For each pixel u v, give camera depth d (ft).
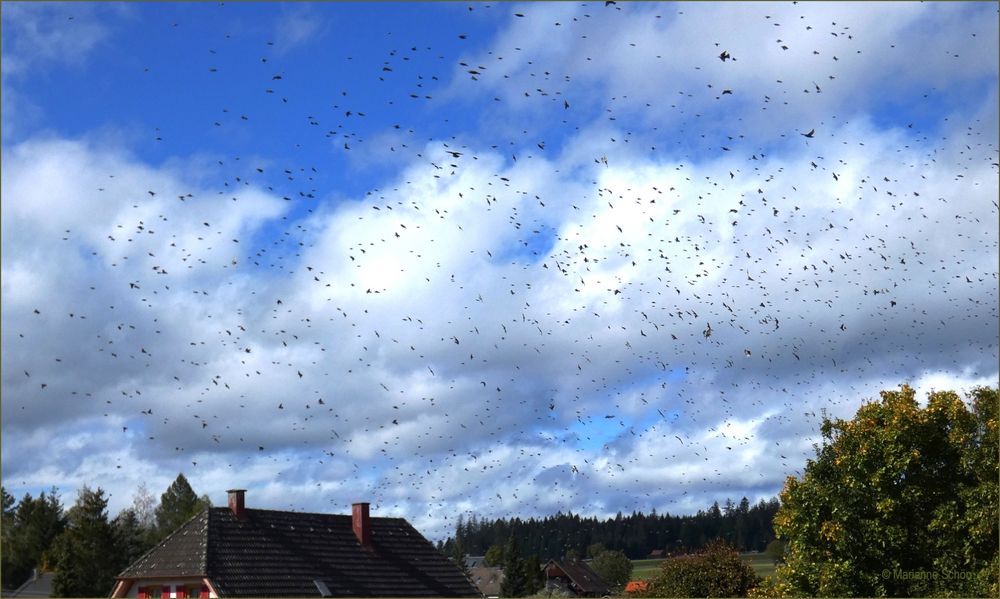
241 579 131.03
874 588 82.79
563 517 272.72
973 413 87.56
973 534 80.48
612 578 253.03
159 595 133.80
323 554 146.00
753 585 117.70
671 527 250.37
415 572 154.51
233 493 143.84
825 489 87.20
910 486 84.38
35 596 274.98
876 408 88.94
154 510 334.03
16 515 325.42
